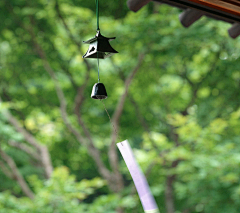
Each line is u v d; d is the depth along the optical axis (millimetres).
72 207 5797
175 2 1886
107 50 1601
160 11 6953
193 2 1859
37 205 5621
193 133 6387
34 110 8688
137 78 8500
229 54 7812
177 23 6527
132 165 1273
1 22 7594
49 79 8523
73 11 6605
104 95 1644
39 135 7508
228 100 8367
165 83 8703
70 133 8891
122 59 7523
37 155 7777
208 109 8492
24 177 8805
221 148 6297
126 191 7230
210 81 8438
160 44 6516
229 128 7305
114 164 7605
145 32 6473
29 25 7422
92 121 9281
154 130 9523
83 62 7641
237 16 1952
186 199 8711
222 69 8117
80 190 6246
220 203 6969
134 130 9648
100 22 6566
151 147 7348
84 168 10227
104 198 6152
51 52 8055
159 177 8594
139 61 7285
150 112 9484
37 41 7391
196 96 8656
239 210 6875
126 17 6926
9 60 8102
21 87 8672
